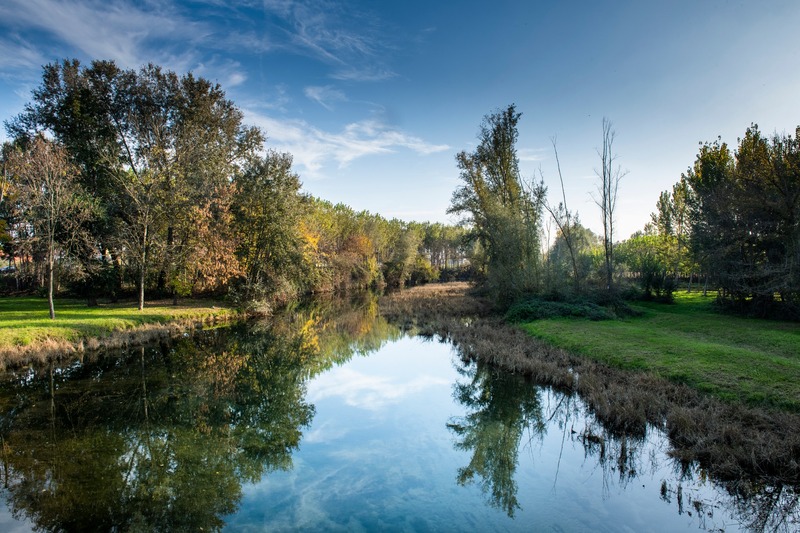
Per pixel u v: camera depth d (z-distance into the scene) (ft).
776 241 67.56
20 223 81.41
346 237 223.92
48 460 30.45
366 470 29.73
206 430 37.22
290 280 121.60
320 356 68.28
